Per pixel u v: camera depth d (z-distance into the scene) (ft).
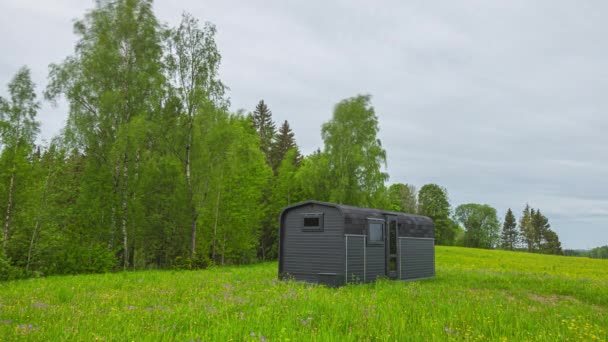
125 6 97.86
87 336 23.70
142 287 50.67
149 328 26.17
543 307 43.24
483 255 166.81
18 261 71.77
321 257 58.39
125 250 90.22
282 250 62.28
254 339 22.63
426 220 79.25
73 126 88.33
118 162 93.25
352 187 139.03
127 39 97.45
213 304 36.01
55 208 77.41
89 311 32.78
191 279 61.41
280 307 34.01
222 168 99.45
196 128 95.76
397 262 67.97
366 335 25.52
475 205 348.59
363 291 48.85
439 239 296.51
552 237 423.64
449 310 34.63
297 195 151.94
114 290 47.34
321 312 32.37
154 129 92.73
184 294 44.09
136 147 89.92
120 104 92.07
